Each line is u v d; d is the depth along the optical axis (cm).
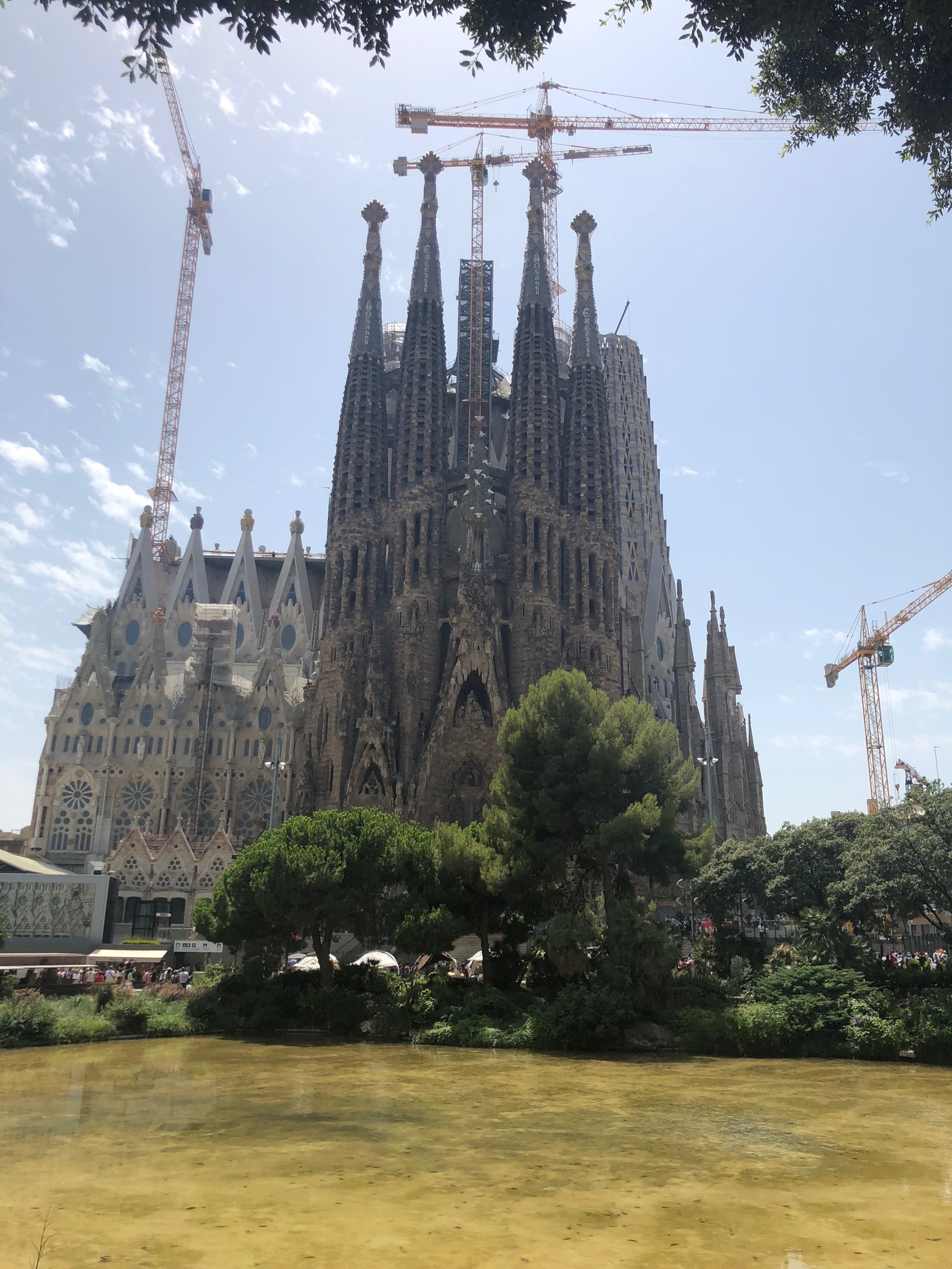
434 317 13125
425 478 12200
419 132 16962
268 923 5441
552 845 5519
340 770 10994
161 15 1842
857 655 18050
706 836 5700
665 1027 4806
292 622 16038
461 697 11450
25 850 13388
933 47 2216
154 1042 4862
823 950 5369
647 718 6016
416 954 5444
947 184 2523
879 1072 3997
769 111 2658
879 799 17300
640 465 18612
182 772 13088
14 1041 4503
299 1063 4066
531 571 11844
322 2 1944
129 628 15762
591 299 13688
